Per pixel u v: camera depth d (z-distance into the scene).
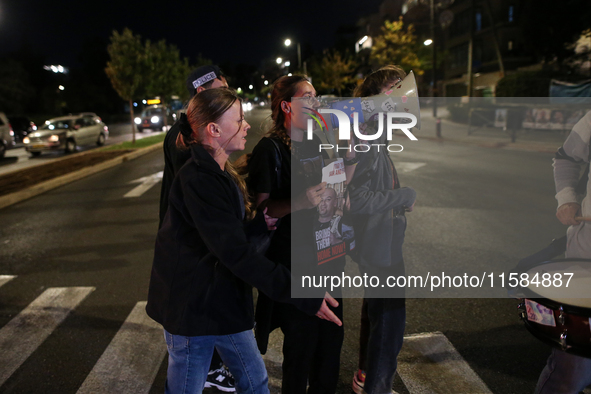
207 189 1.49
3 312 3.55
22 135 23.88
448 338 2.84
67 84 59.47
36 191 9.03
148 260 4.63
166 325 1.58
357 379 2.30
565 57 19.62
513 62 29.69
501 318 3.04
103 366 2.73
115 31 18.05
